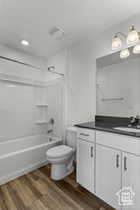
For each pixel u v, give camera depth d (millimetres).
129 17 1611
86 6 1416
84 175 1557
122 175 1183
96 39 2029
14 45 2365
